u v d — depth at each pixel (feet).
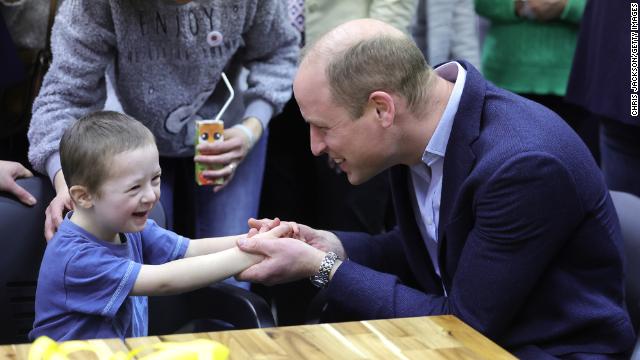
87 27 8.35
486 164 6.52
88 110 8.72
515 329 6.84
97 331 6.72
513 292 6.56
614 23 9.87
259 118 9.42
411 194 7.66
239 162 9.18
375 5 10.87
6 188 7.52
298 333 5.67
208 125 8.75
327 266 7.04
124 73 8.68
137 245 7.28
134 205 6.61
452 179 6.89
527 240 6.48
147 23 8.38
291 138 11.80
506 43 12.59
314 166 11.75
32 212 7.53
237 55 9.62
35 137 8.43
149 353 5.26
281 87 9.62
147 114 8.92
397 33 6.83
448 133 6.90
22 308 7.47
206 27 8.57
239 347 5.42
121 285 6.63
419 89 6.79
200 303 7.53
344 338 5.62
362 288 6.93
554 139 6.58
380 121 6.77
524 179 6.36
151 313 7.65
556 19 12.36
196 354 5.25
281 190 11.94
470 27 11.93
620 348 6.83
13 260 7.42
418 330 5.80
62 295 6.65
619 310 6.84
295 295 11.12
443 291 7.70
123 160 6.50
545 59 12.50
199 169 8.83
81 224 6.80
